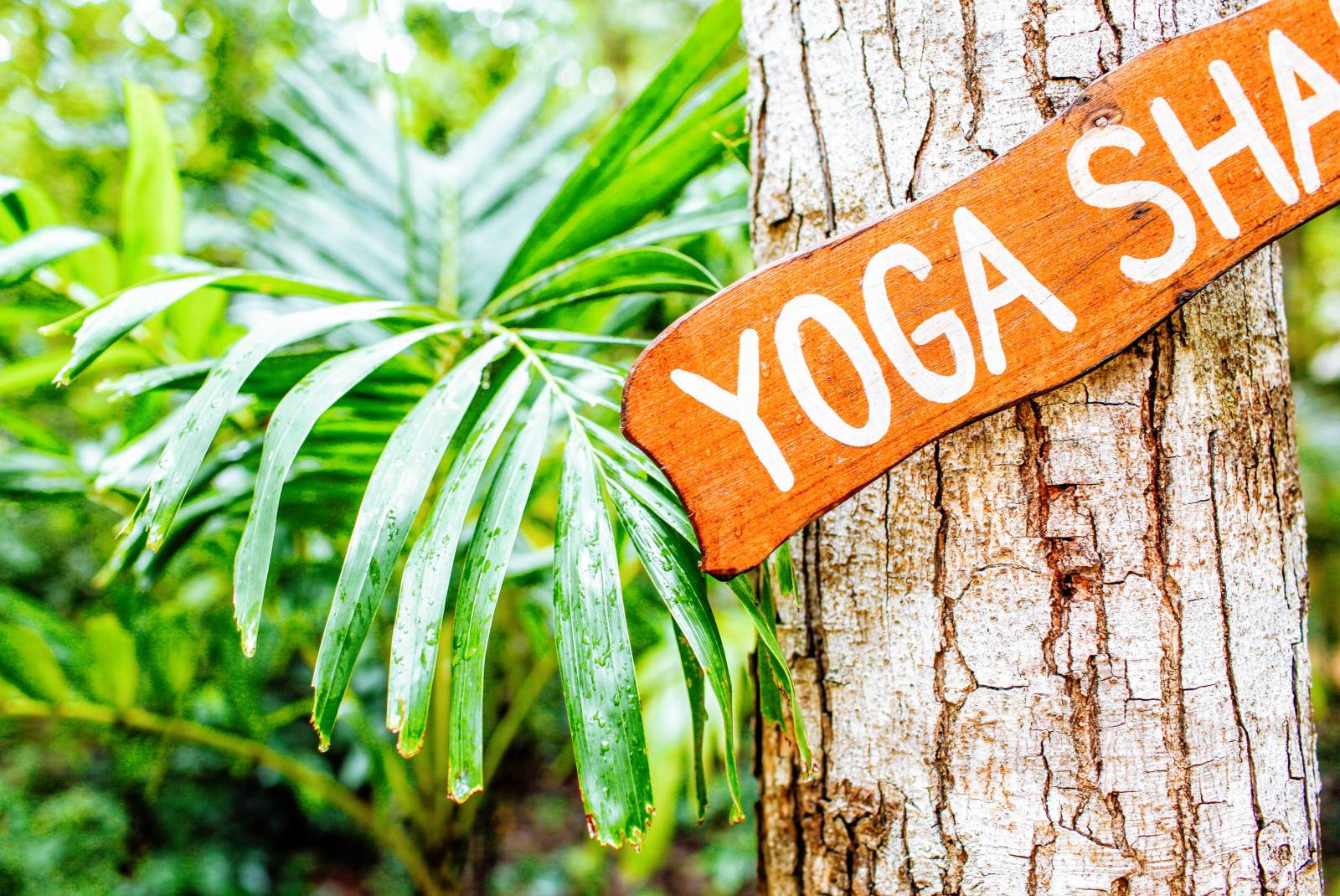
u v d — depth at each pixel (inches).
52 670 42.4
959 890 22.2
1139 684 21.3
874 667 24.0
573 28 139.0
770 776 27.7
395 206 53.9
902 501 23.6
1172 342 21.9
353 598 17.8
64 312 37.5
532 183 60.6
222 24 101.5
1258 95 20.4
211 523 39.9
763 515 19.6
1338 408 119.2
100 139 96.2
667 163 31.3
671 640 53.8
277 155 56.6
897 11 23.8
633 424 19.4
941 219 20.3
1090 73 21.9
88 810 104.1
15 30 96.1
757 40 27.5
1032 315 20.0
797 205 25.5
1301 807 22.7
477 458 20.1
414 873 56.8
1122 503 21.6
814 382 19.9
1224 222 20.2
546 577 46.3
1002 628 22.1
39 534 122.0
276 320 22.3
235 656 54.6
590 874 112.4
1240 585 22.1
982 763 22.1
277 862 117.2
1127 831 21.1
